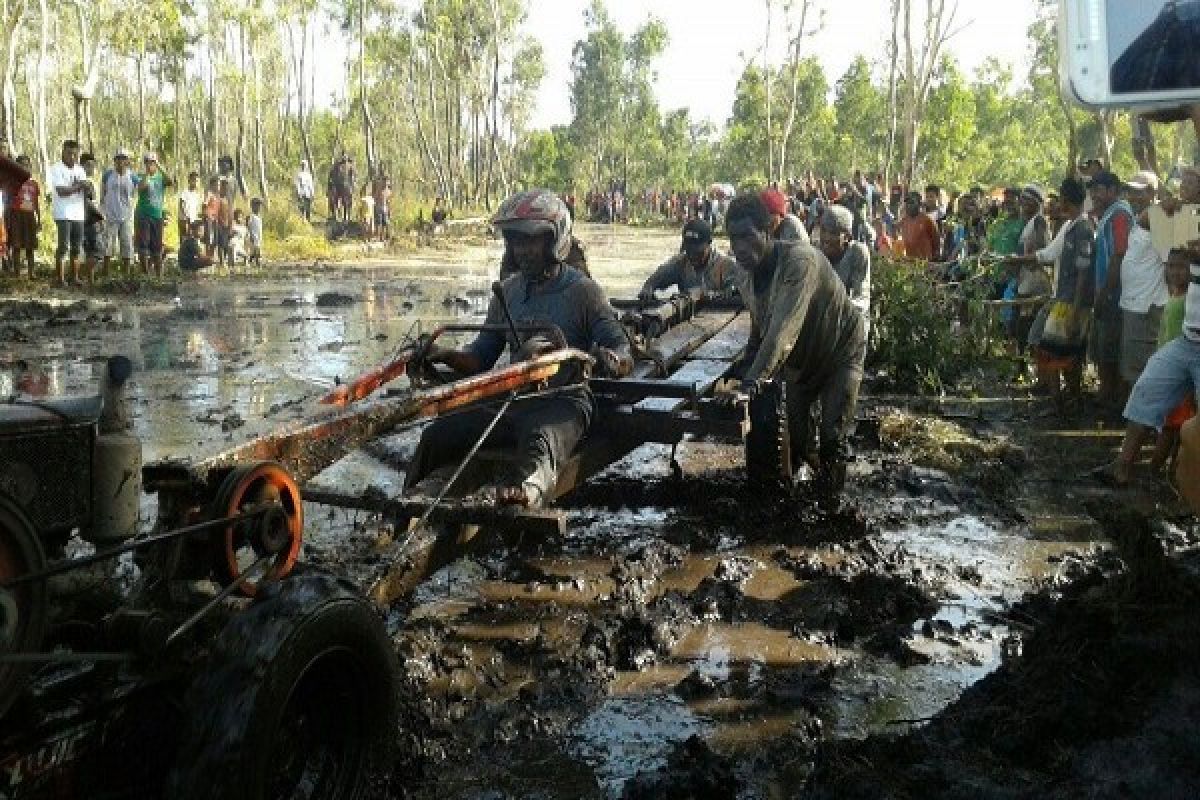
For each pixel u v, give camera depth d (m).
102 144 49.56
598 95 79.69
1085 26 1.88
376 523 4.99
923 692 4.55
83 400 3.24
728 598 5.47
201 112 49.50
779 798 3.76
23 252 20.42
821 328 6.73
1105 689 3.74
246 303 17.80
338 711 3.37
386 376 5.44
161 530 3.41
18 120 39.69
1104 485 7.61
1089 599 4.07
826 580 5.73
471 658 4.73
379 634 3.36
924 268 12.00
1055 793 3.32
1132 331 9.27
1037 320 10.95
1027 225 12.09
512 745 4.12
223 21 46.09
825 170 60.16
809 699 4.46
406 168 63.59
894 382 11.13
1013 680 4.05
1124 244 9.45
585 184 77.94
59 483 3.08
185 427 8.52
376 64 60.62
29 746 2.82
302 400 4.93
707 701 4.47
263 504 3.52
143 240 20.84
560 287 6.45
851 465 7.96
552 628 5.10
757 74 58.66
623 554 6.11
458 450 5.77
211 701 2.86
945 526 6.74
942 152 50.22
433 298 19.17
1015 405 10.36
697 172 81.88
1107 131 16.61
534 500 4.99
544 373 5.52
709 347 8.25
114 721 3.03
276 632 2.95
